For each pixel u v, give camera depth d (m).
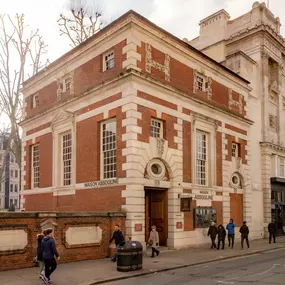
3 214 14.63
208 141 24.69
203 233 22.88
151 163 20.22
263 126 32.16
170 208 21.00
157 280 12.77
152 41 21.03
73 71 24.14
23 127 29.17
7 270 14.44
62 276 13.38
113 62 21.12
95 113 21.55
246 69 31.03
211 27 35.47
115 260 16.61
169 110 21.47
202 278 12.95
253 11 33.00
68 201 22.83
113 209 19.47
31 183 27.80
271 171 32.75
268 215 31.08
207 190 23.72
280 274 13.47
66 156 24.20
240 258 18.88
